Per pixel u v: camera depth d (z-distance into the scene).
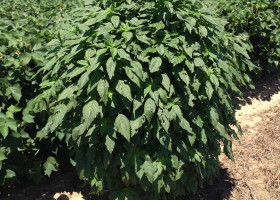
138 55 2.98
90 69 2.79
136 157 3.13
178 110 3.00
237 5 6.67
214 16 3.65
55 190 4.34
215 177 4.33
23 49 4.07
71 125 3.26
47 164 4.23
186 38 3.23
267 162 4.75
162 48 2.97
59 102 3.31
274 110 6.23
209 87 3.13
